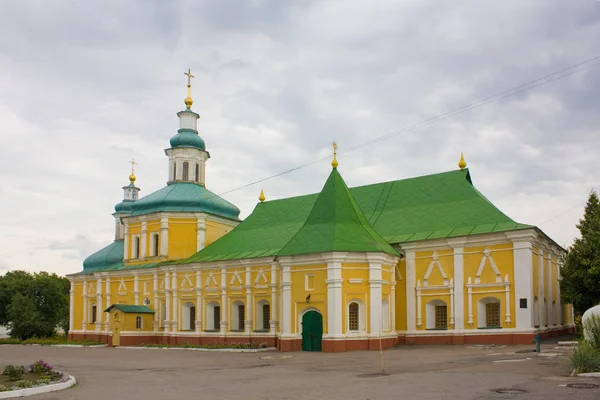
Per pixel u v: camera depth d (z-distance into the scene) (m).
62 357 45.25
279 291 51.09
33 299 91.31
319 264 44.06
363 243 44.12
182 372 29.83
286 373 27.47
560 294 48.62
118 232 81.44
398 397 18.39
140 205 67.12
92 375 29.48
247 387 22.45
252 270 53.88
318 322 43.66
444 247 45.75
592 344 26.16
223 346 49.62
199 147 70.19
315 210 47.38
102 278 69.69
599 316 28.00
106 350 55.44
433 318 46.22
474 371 24.53
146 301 64.38
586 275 41.19
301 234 46.34
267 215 61.12
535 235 42.72
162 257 63.91
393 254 45.59
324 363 32.31
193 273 59.22
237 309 56.00
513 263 42.38
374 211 53.19
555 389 18.77
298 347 44.47
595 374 21.72
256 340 52.12
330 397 18.95
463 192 49.50
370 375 25.03
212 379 25.81
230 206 69.31
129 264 67.00
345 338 42.06
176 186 67.62
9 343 73.69
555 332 47.31
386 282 44.69
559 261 51.25
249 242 58.22
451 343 44.09
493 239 43.38
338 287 42.69
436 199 50.47
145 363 36.97
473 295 43.88
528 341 40.88
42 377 26.72
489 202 47.75
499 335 42.12
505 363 27.38
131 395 21.23
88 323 72.31
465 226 46.34
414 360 31.52
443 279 45.44
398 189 53.75
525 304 41.44
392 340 44.38
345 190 47.56
